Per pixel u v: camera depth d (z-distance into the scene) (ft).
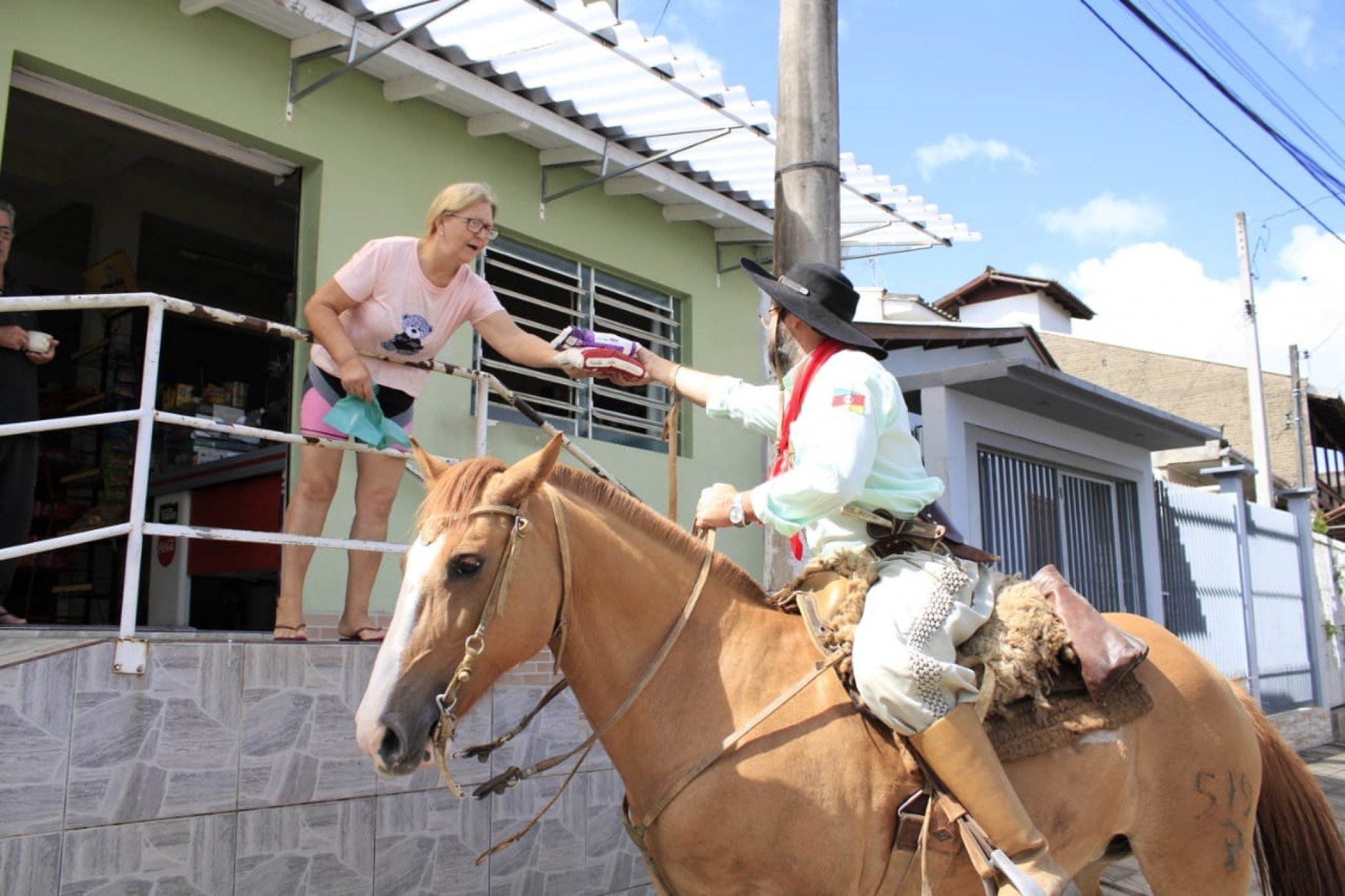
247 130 18.04
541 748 16.55
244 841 12.64
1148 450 34.76
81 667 11.48
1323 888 11.82
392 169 20.06
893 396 9.93
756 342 27.30
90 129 20.67
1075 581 30.94
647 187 23.59
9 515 14.48
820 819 8.84
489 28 18.37
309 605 17.70
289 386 19.53
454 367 15.44
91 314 24.20
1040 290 91.40
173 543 20.44
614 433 23.84
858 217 26.99
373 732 7.86
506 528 8.73
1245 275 55.83
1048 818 10.00
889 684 8.85
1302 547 45.27
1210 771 11.00
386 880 14.11
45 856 11.03
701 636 9.50
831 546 10.20
